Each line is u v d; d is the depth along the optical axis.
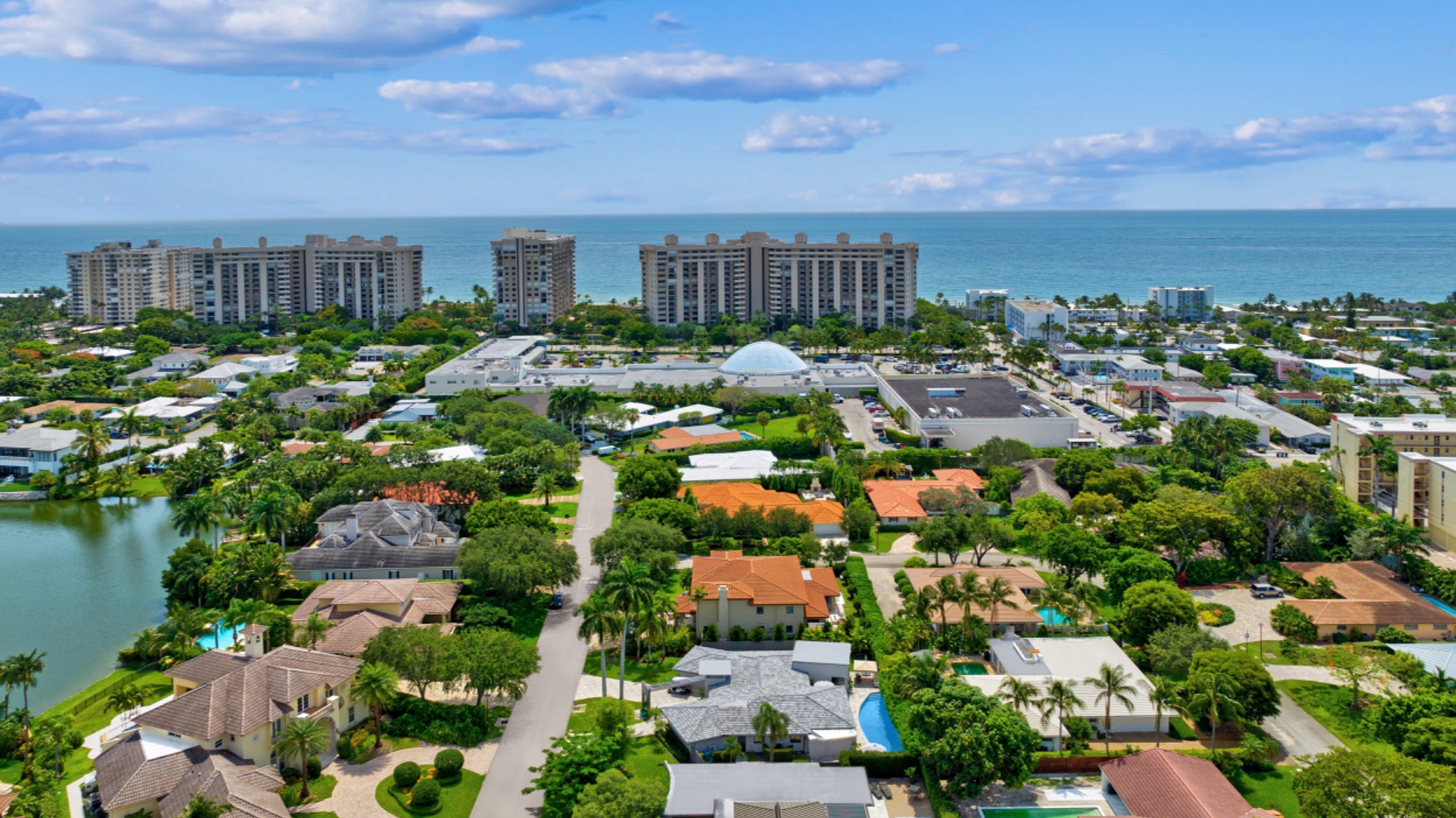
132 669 169.38
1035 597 178.88
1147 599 171.62
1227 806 121.31
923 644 172.25
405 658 147.50
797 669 159.25
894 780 137.38
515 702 155.88
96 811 126.06
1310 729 149.25
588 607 153.75
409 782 131.75
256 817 118.31
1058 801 131.62
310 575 194.75
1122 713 147.25
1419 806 112.25
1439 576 197.38
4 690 162.62
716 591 180.12
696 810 122.00
